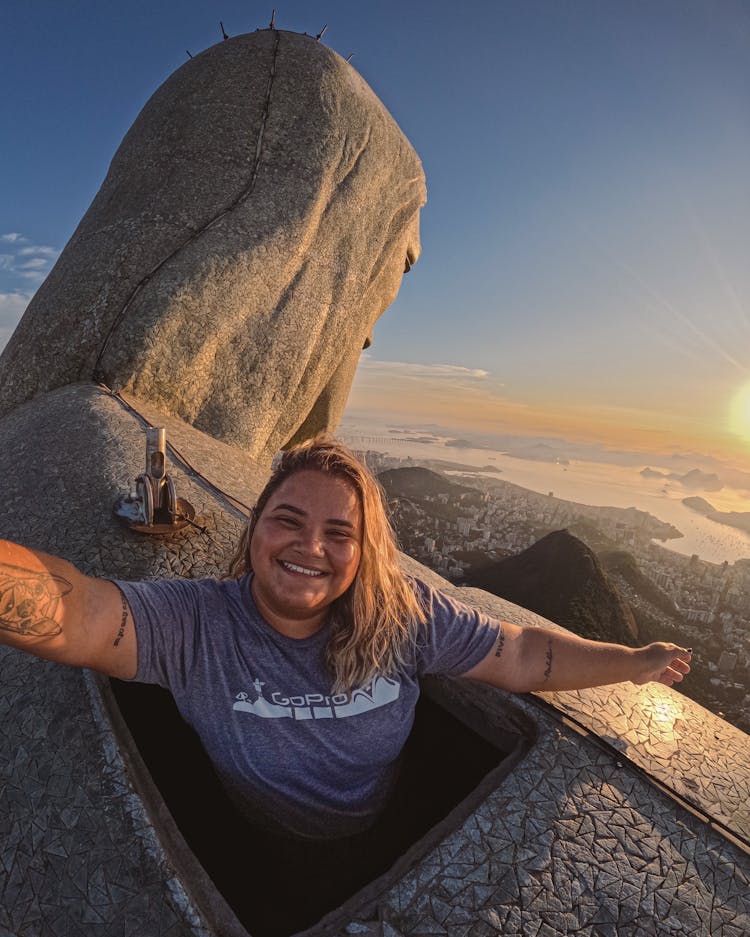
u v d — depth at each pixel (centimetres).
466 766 120
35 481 164
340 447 87
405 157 405
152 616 79
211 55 362
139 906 76
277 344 322
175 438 220
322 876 96
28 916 77
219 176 325
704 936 82
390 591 87
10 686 106
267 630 84
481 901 82
